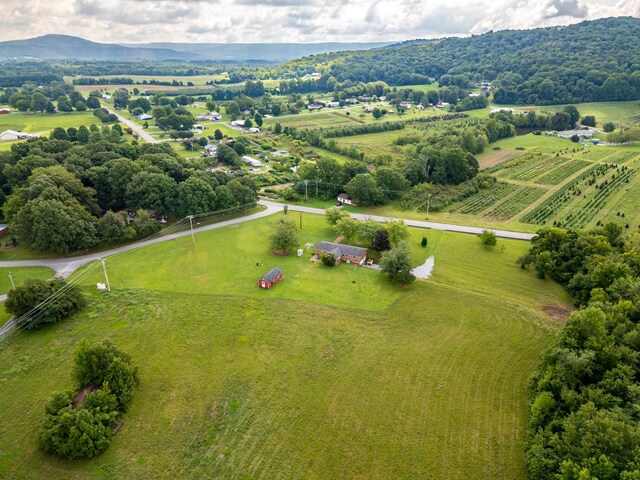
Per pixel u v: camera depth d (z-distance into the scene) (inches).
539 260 3452.3
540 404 1987.0
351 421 2084.2
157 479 1781.5
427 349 2610.7
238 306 3014.3
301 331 2755.9
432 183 5905.5
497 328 2815.0
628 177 5890.8
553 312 3009.4
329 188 5551.2
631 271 2871.6
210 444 1947.6
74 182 4111.7
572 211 4886.8
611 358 2063.2
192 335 2687.0
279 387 2285.9
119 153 5329.7
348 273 3545.8
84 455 1861.5
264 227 4507.9
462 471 1838.1
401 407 2172.7
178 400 2181.3
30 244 3592.5
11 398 2170.3
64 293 2844.5
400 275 3299.7
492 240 3969.0
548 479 1694.1
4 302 2834.6
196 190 4500.5
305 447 1942.7
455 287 3339.1
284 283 3356.3
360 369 2432.3
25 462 1840.6
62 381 2284.7
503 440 1987.0
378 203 5265.8
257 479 1790.1
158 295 3127.5
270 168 7062.0
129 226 4072.3
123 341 2610.7
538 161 6914.4
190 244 4033.0
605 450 1619.1
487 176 6008.9
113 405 2027.6
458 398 2234.3
